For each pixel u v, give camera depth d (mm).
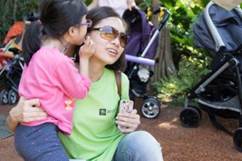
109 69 2455
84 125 2303
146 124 5211
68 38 2221
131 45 5246
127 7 5266
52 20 2164
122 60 2453
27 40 2256
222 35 4945
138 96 5512
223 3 5078
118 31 2352
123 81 2453
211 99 5000
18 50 6125
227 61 4727
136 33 5281
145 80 5434
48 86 2105
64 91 2152
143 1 6867
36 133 2084
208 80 4941
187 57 7250
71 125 2207
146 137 2311
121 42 2381
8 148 4391
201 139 4730
